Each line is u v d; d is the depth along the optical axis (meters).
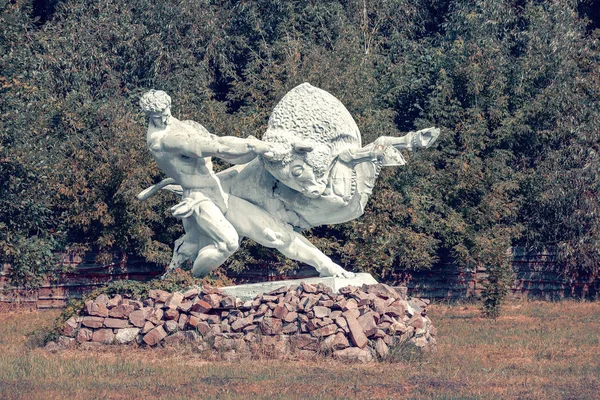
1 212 25.44
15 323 23.00
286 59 29.34
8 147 24.62
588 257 28.03
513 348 18.38
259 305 17.31
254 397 13.32
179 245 18.28
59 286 27.08
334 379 14.62
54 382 14.48
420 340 17.30
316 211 17.88
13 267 25.80
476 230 28.94
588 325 22.31
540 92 29.75
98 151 27.50
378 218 27.17
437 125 30.06
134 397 13.44
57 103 28.31
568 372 15.63
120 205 27.05
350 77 28.03
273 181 17.89
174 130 17.44
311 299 16.95
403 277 29.11
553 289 28.92
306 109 17.30
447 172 29.16
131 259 28.17
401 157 17.36
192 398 13.26
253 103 29.27
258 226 17.80
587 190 28.14
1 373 15.15
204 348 16.94
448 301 28.66
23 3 29.64
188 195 17.67
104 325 17.67
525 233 29.27
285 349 16.55
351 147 17.56
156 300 18.00
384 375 14.96
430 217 28.31
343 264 29.30
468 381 14.62
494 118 29.64
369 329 16.55
